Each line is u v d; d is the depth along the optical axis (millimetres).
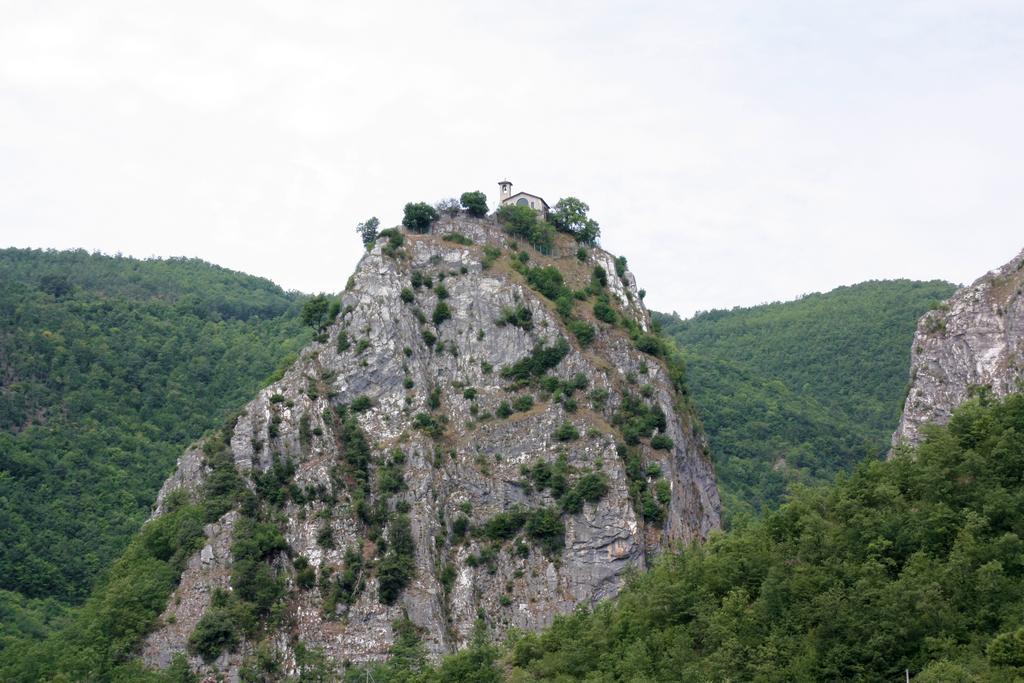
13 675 179000
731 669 127500
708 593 144500
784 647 126438
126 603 186500
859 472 153125
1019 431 146625
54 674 178125
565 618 166250
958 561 127500
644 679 131125
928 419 181125
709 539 167000
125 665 179625
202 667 179875
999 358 175625
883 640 121375
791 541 145375
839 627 124750
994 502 135500
